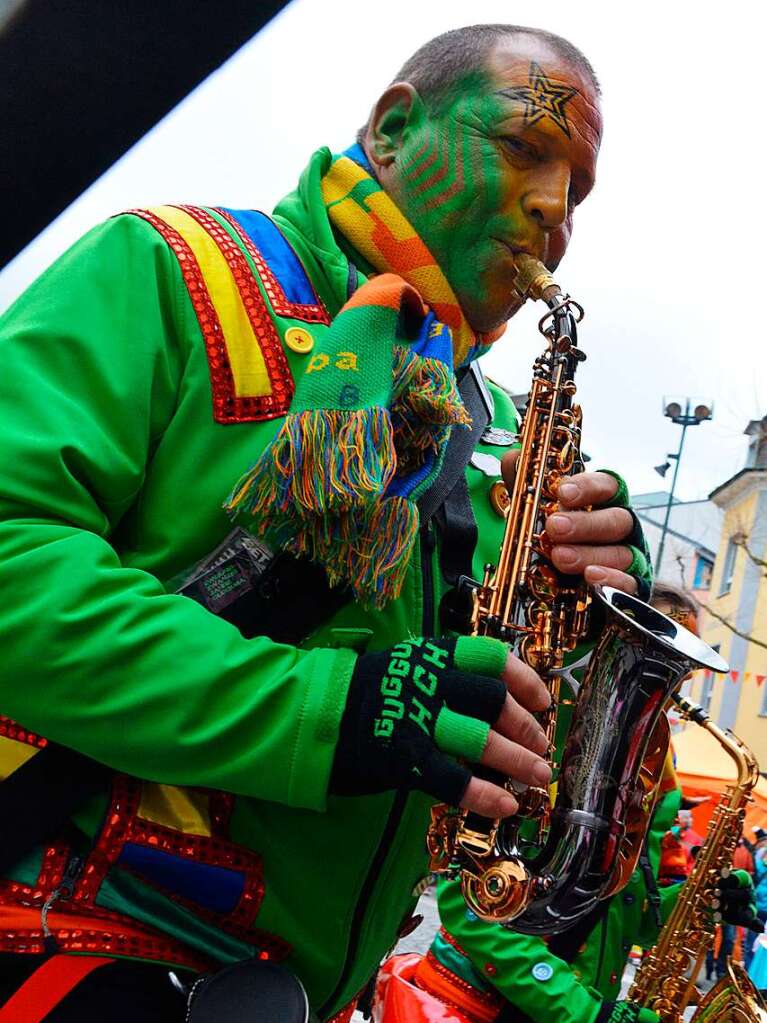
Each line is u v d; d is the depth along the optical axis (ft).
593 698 4.68
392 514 3.94
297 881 4.12
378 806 4.24
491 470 5.33
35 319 3.95
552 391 5.07
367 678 3.60
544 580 4.78
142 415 3.95
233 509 4.00
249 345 4.22
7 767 3.82
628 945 9.09
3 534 3.55
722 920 8.74
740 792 8.82
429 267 4.76
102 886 3.83
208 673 3.54
